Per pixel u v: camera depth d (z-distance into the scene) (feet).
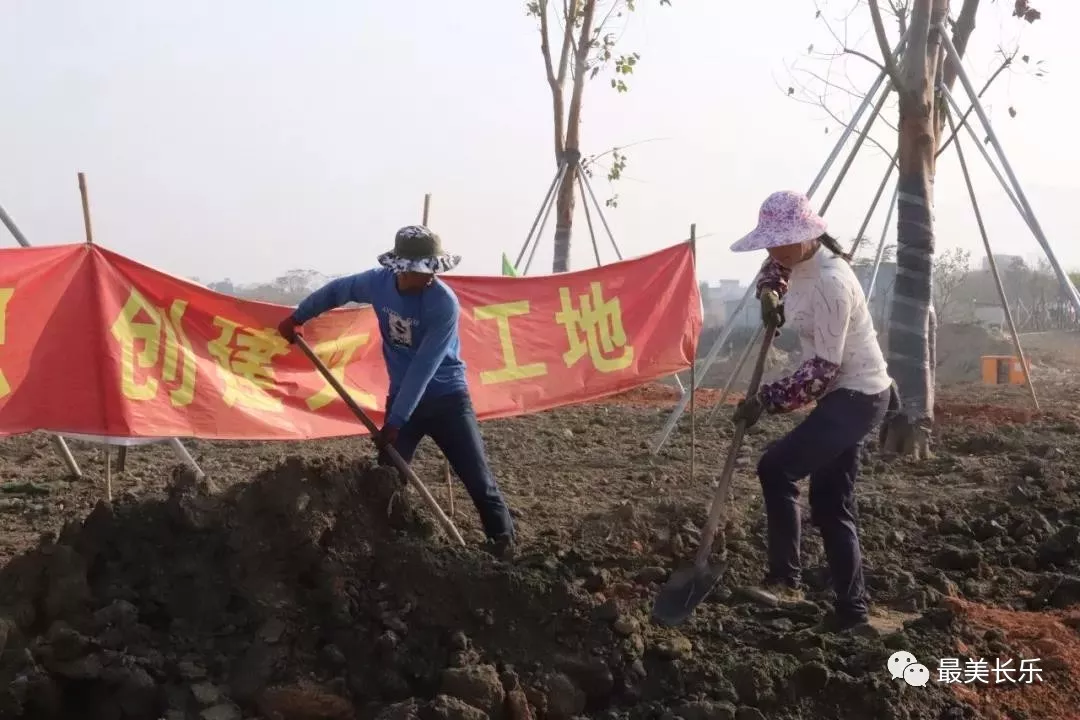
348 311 21.79
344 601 13.83
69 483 24.36
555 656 13.84
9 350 18.47
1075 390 46.01
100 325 19.19
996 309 106.01
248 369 20.89
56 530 20.53
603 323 24.47
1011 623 16.42
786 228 13.93
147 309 19.67
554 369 24.04
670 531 18.85
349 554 14.33
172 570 14.02
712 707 13.14
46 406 18.89
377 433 16.31
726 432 33.04
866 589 17.88
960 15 34.37
